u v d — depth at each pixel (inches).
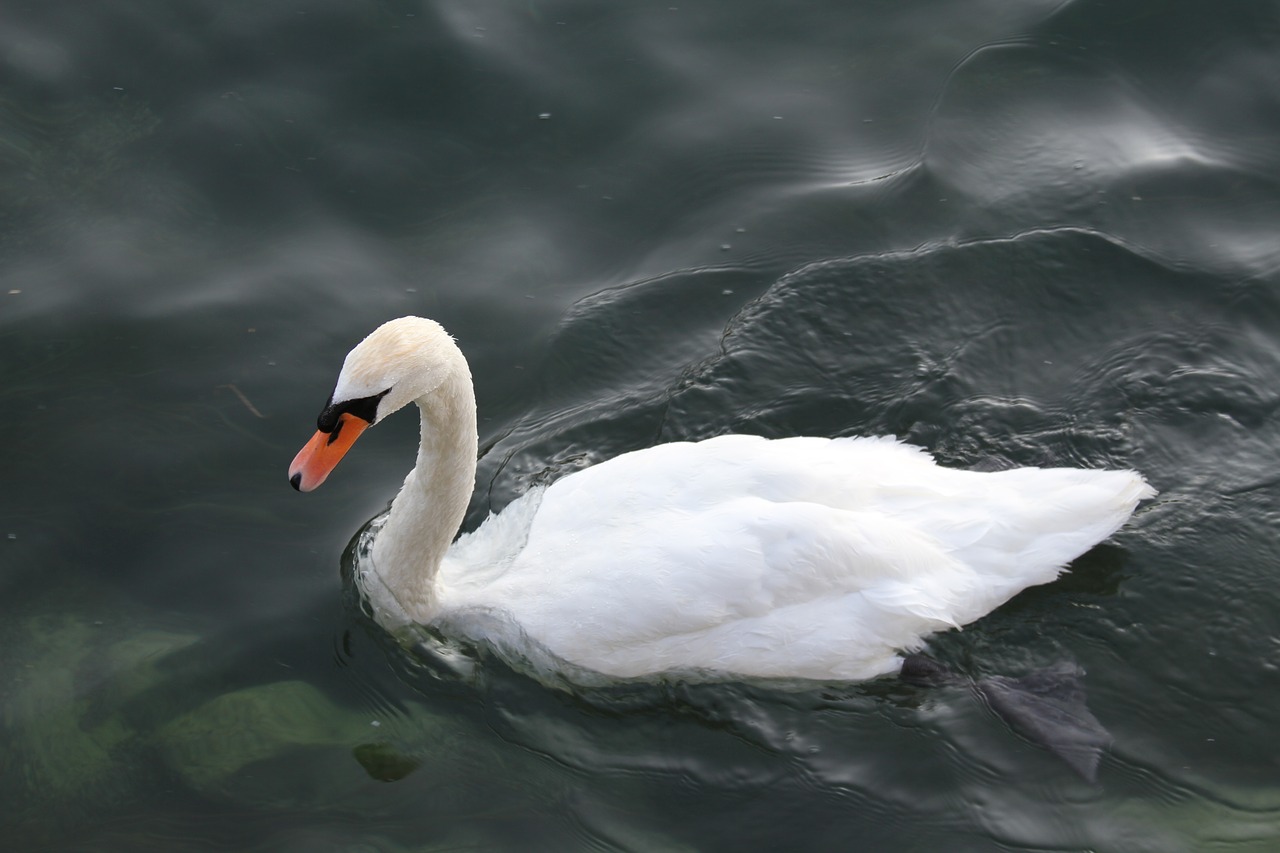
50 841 424.8
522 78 723.4
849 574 473.7
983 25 757.9
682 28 756.6
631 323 619.2
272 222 648.4
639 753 463.5
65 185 653.9
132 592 503.2
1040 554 498.3
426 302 619.2
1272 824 439.2
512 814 440.1
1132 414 585.0
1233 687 483.8
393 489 553.6
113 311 603.5
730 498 484.7
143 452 550.6
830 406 590.6
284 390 578.9
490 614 492.4
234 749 455.5
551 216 663.1
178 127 683.4
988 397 594.6
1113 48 750.5
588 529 491.2
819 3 760.3
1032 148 700.0
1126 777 455.5
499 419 580.1
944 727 470.9
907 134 705.6
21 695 466.0
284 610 502.3
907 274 641.0
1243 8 754.2
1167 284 636.1
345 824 433.1
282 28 737.0
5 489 531.2
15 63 704.4
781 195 674.8
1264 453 567.2
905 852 431.8
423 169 678.5
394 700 480.1
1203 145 703.7
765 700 479.2
